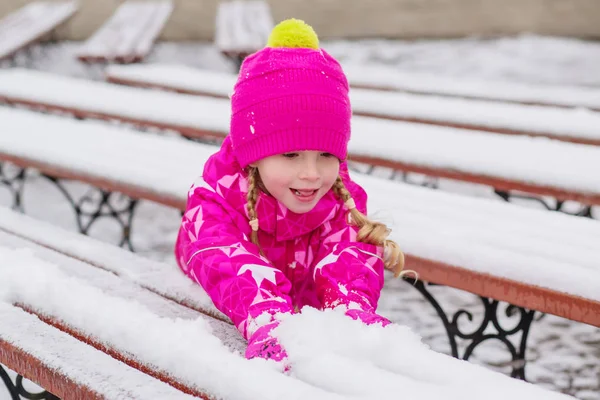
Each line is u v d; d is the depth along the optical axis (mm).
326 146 1287
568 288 1504
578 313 1499
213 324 1350
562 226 1809
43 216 3650
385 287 2920
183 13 9070
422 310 2707
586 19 8625
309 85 1282
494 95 3967
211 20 9055
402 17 9000
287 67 1294
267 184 1337
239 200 1422
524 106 3523
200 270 1376
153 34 6336
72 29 8992
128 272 1622
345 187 1535
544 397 986
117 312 1295
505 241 1684
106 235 3400
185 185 2141
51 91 3865
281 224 1428
